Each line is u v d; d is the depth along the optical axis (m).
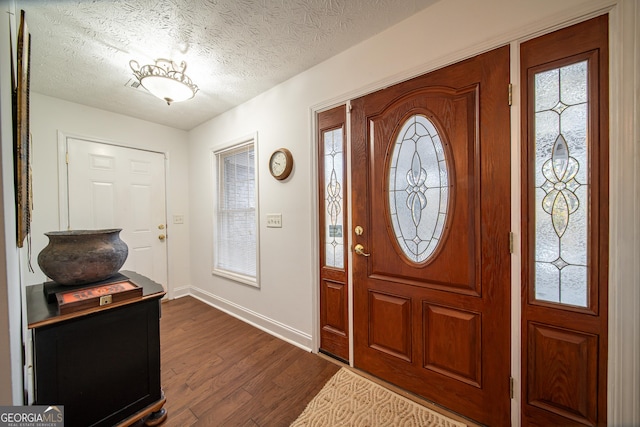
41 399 0.99
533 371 1.17
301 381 1.64
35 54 1.73
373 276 1.69
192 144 3.30
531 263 1.17
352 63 1.72
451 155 1.37
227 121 2.75
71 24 1.46
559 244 1.11
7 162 0.63
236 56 1.81
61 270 1.17
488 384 1.28
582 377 1.06
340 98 1.79
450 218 1.38
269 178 2.30
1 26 0.63
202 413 1.39
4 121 0.62
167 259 3.18
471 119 1.31
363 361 1.74
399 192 1.57
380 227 1.65
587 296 1.06
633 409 0.95
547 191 1.13
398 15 1.45
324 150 1.96
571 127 1.08
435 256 1.44
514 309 1.21
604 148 1.01
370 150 1.68
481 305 1.30
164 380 1.65
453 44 1.33
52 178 2.37
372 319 1.70
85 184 2.57
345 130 1.80
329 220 1.95
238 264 2.76
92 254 1.24
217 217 3.02
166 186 3.18
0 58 0.59
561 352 1.11
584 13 1.02
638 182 0.94
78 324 1.09
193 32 1.56
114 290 1.21
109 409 1.17
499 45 1.21
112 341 1.18
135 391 1.25
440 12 1.36
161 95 1.94
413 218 1.52
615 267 0.99
